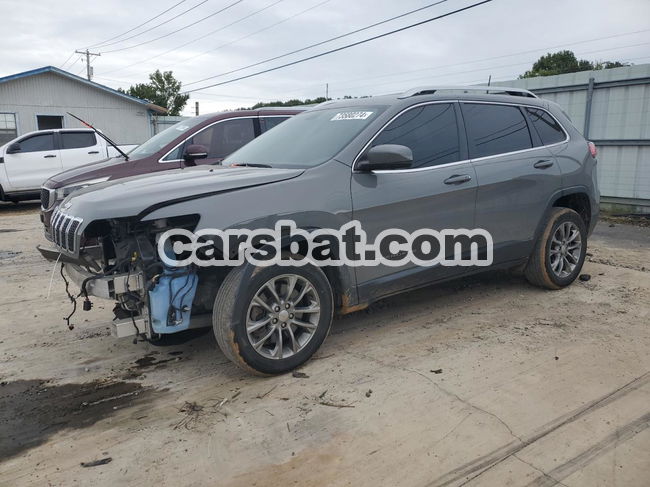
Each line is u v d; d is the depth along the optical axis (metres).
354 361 3.86
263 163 4.25
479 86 4.96
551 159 5.13
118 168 6.93
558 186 5.17
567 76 11.59
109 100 25.67
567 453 2.74
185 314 3.44
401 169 4.11
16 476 2.68
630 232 9.01
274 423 3.08
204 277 3.59
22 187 13.29
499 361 3.80
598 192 5.70
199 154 6.70
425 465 2.67
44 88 24.08
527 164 4.91
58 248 3.61
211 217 3.34
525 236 4.99
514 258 4.98
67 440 2.98
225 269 3.60
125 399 3.43
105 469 2.71
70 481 2.62
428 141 4.34
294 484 2.56
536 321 4.57
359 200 3.85
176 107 51.66
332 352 4.03
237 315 3.38
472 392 3.37
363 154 3.98
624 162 10.96
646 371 3.60
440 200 4.27
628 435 2.88
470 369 3.68
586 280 5.75
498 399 3.27
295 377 3.63
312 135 4.39
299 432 2.98
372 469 2.65
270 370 3.57
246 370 3.52
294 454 2.79
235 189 3.49
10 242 8.86
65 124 24.88
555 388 3.39
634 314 4.70
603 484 2.51
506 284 5.66
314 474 2.63
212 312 3.61
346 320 4.72
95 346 4.30
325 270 3.91
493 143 4.77
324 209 3.70
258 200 3.50
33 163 13.35
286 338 3.70
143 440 2.96
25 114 23.83
